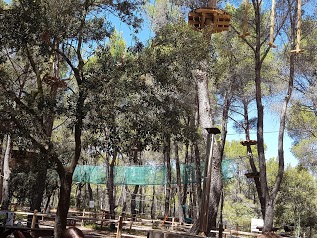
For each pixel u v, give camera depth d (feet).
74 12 29.40
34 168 32.78
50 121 35.70
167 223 74.64
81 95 27.84
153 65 29.84
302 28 56.65
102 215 75.61
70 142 72.59
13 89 31.14
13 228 33.99
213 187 40.09
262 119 46.55
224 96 75.36
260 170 45.68
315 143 74.28
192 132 33.50
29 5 27.25
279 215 112.16
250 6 59.77
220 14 40.04
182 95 52.13
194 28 36.17
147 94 30.19
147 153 118.83
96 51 29.27
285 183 116.37
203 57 31.86
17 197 78.89
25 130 27.81
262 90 72.54
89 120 28.68
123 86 28.14
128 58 30.50
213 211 39.68
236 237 55.93
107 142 27.91
